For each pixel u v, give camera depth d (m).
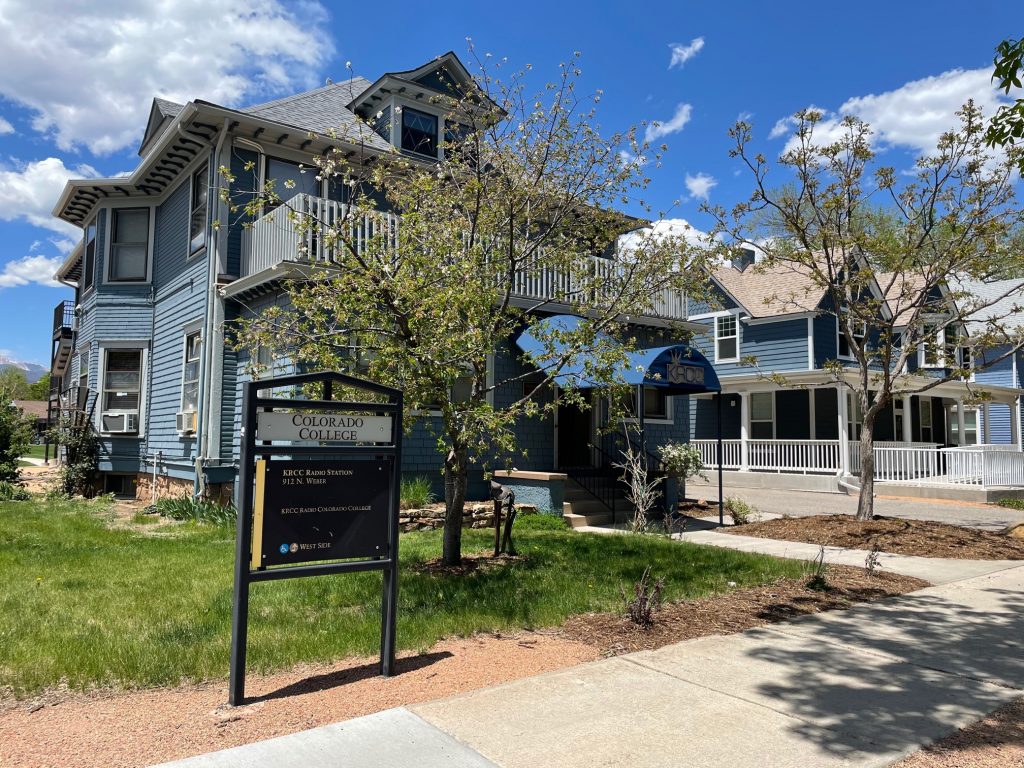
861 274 11.05
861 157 10.86
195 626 5.43
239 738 3.68
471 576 7.28
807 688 4.53
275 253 11.57
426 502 11.47
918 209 12.25
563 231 9.27
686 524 13.02
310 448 4.53
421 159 15.15
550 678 4.62
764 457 22.11
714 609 6.44
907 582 7.81
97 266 16.88
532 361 8.08
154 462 15.38
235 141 13.01
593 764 3.46
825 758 3.57
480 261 7.66
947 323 11.50
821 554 8.04
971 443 28.53
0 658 4.66
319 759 3.45
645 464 12.62
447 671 4.74
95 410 16.59
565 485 13.51
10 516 11.62
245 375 12.77
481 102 8.95
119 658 4.68
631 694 4.37
